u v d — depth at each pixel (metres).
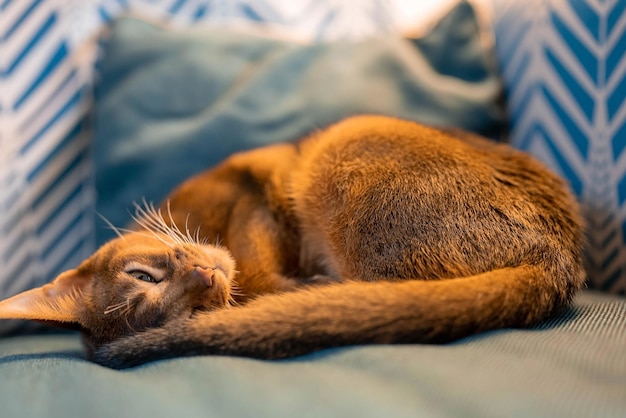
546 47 0.70
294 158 0.66
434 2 0.85
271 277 0.62
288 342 0.45
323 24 0.82
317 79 0.73
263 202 0.65
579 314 0.50
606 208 0.63
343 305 0.46
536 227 0.53
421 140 0.59
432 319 0.45
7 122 0.71
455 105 0.71
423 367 0.39
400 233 0.54
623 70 0.61
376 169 0.57
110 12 0.78
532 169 0.57
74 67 0.75
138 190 0.70
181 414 0.37
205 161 0.71
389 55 0.74
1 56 0.72
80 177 0.75
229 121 0.71
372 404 0.36
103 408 0.38
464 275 0.52
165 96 0.72
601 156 0.64
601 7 0.64
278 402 0.37
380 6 0.83
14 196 0.71
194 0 0.81
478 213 0.53
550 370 0.39
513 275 0.49
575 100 0.67
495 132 0.73
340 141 0.61
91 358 0.53
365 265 0.55
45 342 0.61
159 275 0.57
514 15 0.75
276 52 0.75
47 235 0.73
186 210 0.64
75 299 0.58
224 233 0.64
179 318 0.53
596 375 0.39
